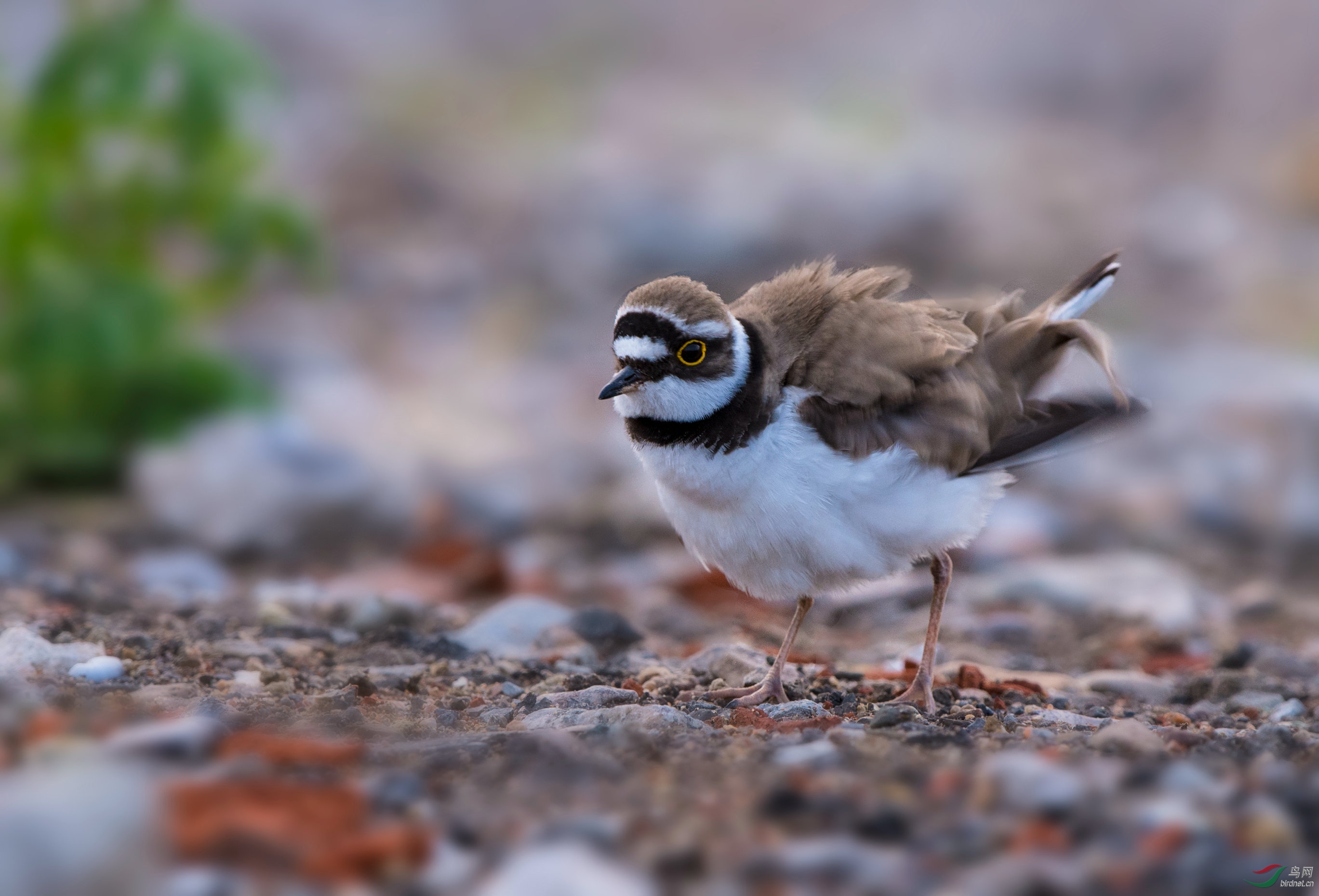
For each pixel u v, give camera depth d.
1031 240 23.45
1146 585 12.03
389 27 31.98
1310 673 9.66
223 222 13.66
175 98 13.41
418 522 13.62
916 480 7.72
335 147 26.55
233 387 14.00
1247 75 32.31
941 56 33.47
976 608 11.55
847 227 23.20
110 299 13.25
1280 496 15.11
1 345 13.23
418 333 20.50
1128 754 6.66
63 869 4.41
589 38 32.62
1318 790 6.01
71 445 13.63
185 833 5.17
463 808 5.73
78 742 6.22
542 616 10.08
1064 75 33.06
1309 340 20.77
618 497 14.99
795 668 9.16
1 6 23.48
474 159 27.12
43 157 13.46
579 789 5.96
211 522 12.89
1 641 8.23
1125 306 21.45
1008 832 5.52
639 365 7.74
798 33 34.41
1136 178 28.12
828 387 7.68
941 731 7.19
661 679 8.71
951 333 8.10
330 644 9.45
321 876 5.07
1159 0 33.06
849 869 5.16
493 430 16.78
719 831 5.50
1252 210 27.08
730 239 22.34
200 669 8.45
